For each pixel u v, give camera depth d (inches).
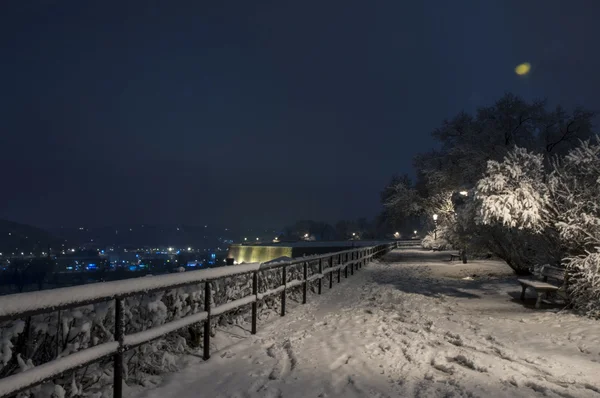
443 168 1349.7
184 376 209.9
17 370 148.9
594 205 416.2
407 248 2519.7
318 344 279.6
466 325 353.1
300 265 503.2
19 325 150.1
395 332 319.6
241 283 332.5
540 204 442.0
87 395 173.0
